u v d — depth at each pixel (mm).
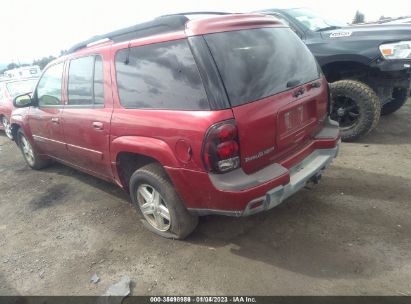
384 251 2623
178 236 2984
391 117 5977
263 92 2467
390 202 3268
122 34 2992
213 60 2314
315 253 2686
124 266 2822
